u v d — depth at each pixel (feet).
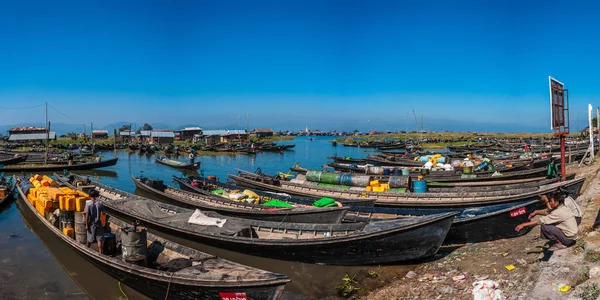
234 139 360.07
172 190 80.59
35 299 37.29
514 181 84.02
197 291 31.45
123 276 36.50
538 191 55.77
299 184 85.15
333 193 77.61
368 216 54.19
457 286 34.45
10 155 184.34
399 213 51.83
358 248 40.93
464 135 459.73
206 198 69.67
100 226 40.32
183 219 52.80
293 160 196.95
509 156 151.02
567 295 25.71
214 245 48.39
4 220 66.23
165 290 33.58
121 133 369.71
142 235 36.50
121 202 63.10
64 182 86.07
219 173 142.82
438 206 63.00
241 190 76.48
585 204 47.60
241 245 45.11
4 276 42.47
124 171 144.97
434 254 42.06
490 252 42.16
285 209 56.29
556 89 64.75
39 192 56.24
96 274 43.06
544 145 219.82
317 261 43.21
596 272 27.45
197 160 196.13
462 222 45.01
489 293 28.50
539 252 37.73
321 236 44.98
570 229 32.53
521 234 45.85
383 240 40.29
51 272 43.86
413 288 36.17
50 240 54.49
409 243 40.47
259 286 29.17
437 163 119.03
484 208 49.19
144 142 337.11
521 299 27.12
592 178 71.92
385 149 276.62
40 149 229.66
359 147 302.04
